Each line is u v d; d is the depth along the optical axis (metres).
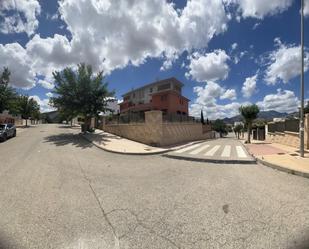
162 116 16.33
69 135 21.75
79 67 19.38
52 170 7.39
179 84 41.78
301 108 9.69
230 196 4.77
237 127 55.53
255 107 22.16
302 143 9.57
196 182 5.99
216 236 3.08
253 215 3.76
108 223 3.51
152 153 11.70
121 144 14.87
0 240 3.01
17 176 6.55
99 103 19.77
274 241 2.93
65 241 2.98
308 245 2.83
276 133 19.36
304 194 4.90
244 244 2.87
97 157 10.34
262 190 5.21
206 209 4.05
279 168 7.68
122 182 5.98
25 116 42.50
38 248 2.82
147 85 43.28
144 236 3.10
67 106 18.94
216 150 13.54
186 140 22.91
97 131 25.25
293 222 3.47
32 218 3.69
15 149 12.60
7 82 24.42
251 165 8.62
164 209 4.06
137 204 4.32
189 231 3.23
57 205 4.27
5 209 4.07
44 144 14.84
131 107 43.94
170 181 6.10
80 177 6.49
